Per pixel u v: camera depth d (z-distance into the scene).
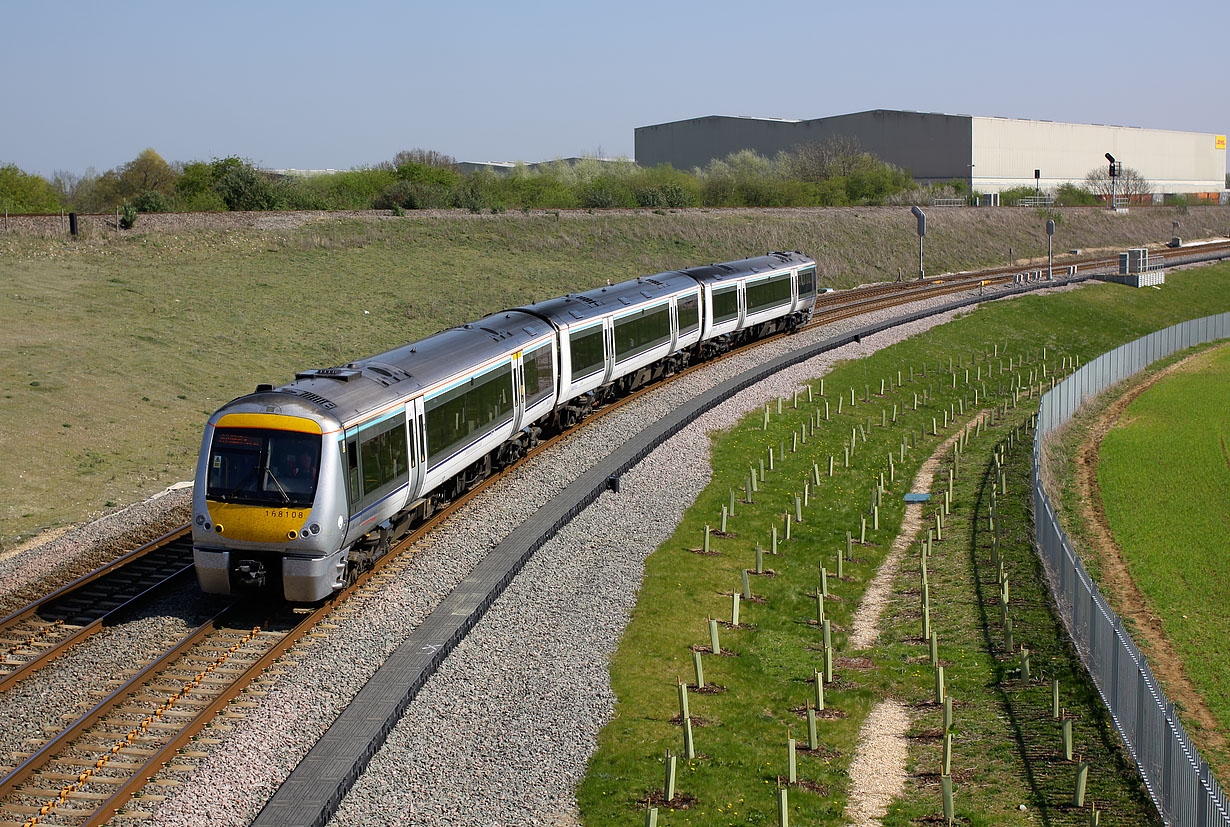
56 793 12.51
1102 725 16.39
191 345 37.75
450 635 16.91
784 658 18.95
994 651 19.56
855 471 31.95
